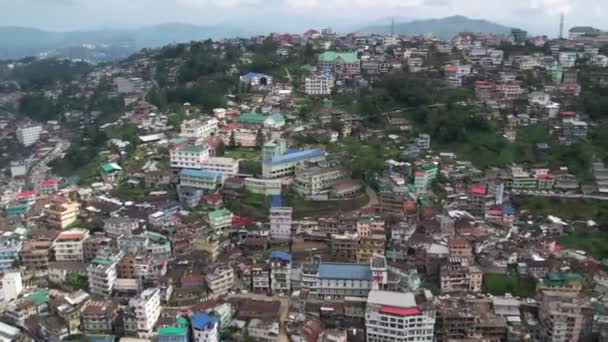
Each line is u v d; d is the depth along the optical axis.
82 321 181.12
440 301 188.38
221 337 175.62
